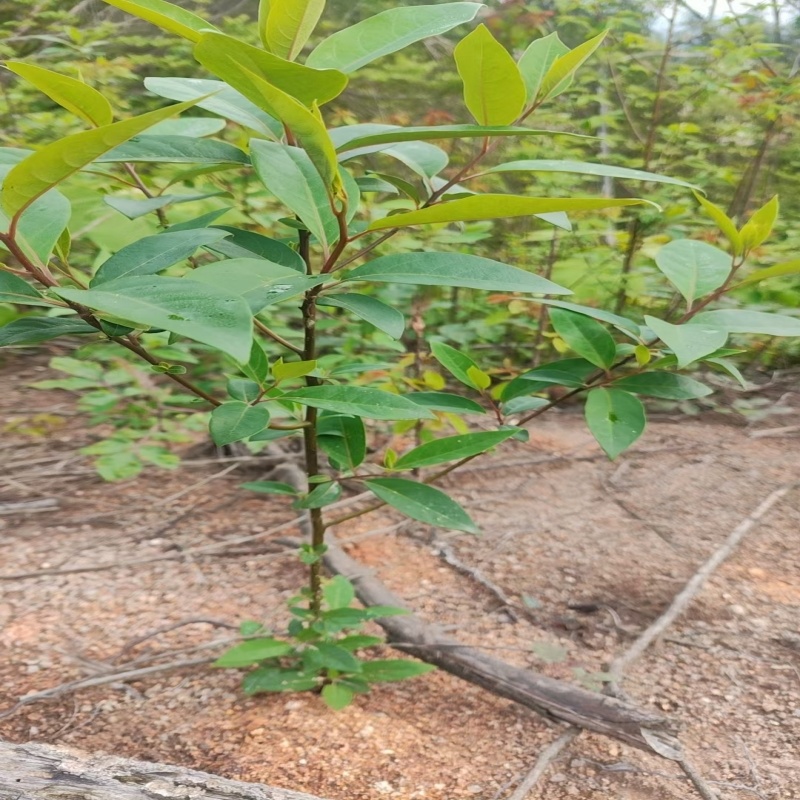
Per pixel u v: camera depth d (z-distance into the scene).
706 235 4.39
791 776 1.79
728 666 2.24
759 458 3.87
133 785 1.38
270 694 2.03
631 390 1.60
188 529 3.02
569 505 3.34
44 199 1.17
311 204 1.31
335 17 7.26
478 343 4.73
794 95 5.04
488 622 2.46
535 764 1.81
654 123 5.07
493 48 1.16
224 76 1.03
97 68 4.32
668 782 1.77
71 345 4.92
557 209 1.05
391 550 2.95
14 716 1.90
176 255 1.12
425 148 1.61
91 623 2.34
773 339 5.15
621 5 5.98
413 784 1.70
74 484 3.34
